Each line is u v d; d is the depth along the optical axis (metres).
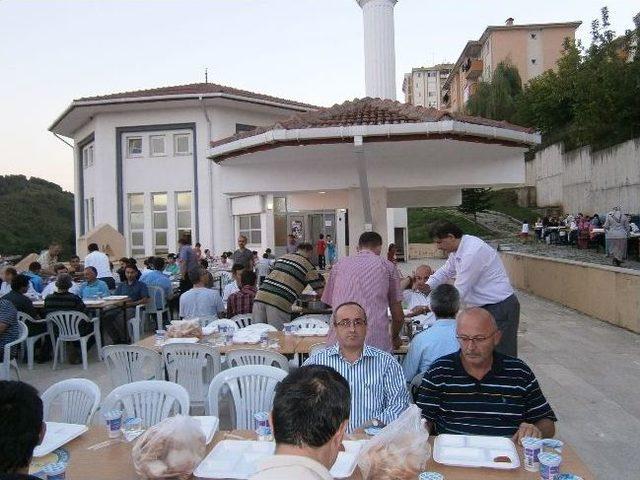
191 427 2.79
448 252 5.43
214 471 2.76
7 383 2.14
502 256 21.16
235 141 8.91
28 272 12.84
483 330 3.37
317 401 1.83
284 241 23.48
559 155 36.84
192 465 2.69
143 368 5.82
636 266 19.19
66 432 3.29
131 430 3.28
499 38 59.75
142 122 23.09
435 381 3.54
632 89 24.81
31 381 8.16
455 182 9.66
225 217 22.97
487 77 59.59
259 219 22.14
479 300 5.30
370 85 12.38
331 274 5.20
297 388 1.87
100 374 8.49
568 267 13.60
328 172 9.86
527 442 2.75
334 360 3.90
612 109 25.55
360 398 3.80
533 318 12.13
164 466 2.63
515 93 49.34
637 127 25.83
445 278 5.95
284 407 1.84
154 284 11.58
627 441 5.24
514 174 9.59
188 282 12.98
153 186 23.22
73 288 11.24
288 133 8.17
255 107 23.16
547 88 39.09
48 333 9.02
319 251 22.92
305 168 9.92
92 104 22.23
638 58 25.17
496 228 41.19
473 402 3.46
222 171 10.29
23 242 39.94
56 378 8.32
